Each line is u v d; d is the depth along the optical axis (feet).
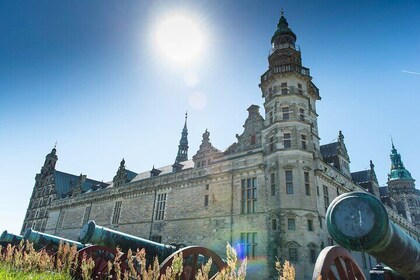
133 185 139.54
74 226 164.96
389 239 19.93
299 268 72.54
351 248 19.89
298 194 81.87
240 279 15.62
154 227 116.16
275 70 106.52
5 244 75.61
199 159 116.78
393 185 228.43
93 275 37.22
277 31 121.19
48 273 29.53
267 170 90.27
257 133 102.47
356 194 20.62
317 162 90.74
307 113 97.50
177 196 115.14
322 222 84.64
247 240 85.40
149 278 21.17
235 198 95.04
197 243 97.45
